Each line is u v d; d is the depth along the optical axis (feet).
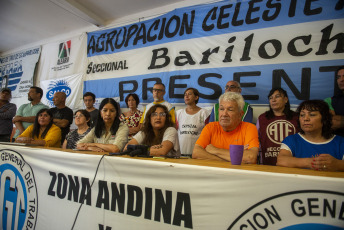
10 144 4.75
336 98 6.00
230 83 7.08
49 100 13.62
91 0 10.56
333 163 2.78
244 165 2.85
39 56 14.82
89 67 12.04
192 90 7.97
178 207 2.54
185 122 7.77
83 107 12.03
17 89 15.66
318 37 7.09
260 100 7.77
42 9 11.69
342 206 1.79
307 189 1.93
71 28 13.48
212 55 8.71
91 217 3.23
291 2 7.54
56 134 6.72
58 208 3.64
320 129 3.58
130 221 2.86
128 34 11.04
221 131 4.50
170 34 9.79
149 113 5.17
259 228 2.09
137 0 10.39
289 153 3.67
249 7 8.23
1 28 13.71
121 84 10.90
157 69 9.94
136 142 5.08
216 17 8.81
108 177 3.13
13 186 4.43
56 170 3.76
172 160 3.19
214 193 2.34
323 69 6.97
